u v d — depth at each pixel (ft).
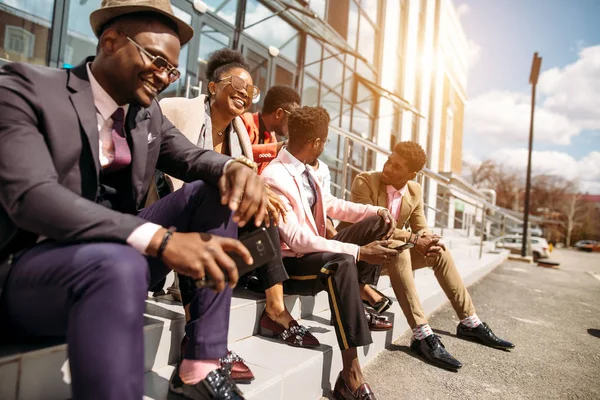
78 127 3.15
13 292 2.81
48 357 3.30
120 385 2.51
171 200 3.84
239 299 6.18
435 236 7.38
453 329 9.42
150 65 3.28
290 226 6.01
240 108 6.70
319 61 24.26
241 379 4.36
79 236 2.65
